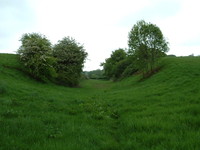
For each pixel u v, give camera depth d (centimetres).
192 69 2330
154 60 2878
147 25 2720
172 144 489
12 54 3828
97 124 756
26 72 2861
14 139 511
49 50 2966
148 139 547
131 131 646
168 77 2248
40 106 1020
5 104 970
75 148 475
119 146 516
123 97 1501
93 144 526
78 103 1284
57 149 464
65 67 3478
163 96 1320
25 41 2933
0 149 445
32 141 514
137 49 2786
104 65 7138
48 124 689
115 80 5556
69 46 3566
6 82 1678
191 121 680
